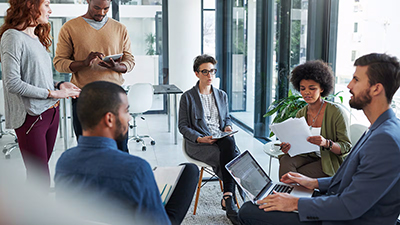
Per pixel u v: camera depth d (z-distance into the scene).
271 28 4.55
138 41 5.11
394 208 1.39
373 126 1.45
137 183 1.09
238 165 1.94
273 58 4.54
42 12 2.21
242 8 5.43
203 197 2.84
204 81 2.85
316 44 3.54
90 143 1.14
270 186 1.95
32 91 2.19
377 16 2.73
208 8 5.78
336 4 3.33
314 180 1.77
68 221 0.87
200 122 2.81
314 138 2.04
